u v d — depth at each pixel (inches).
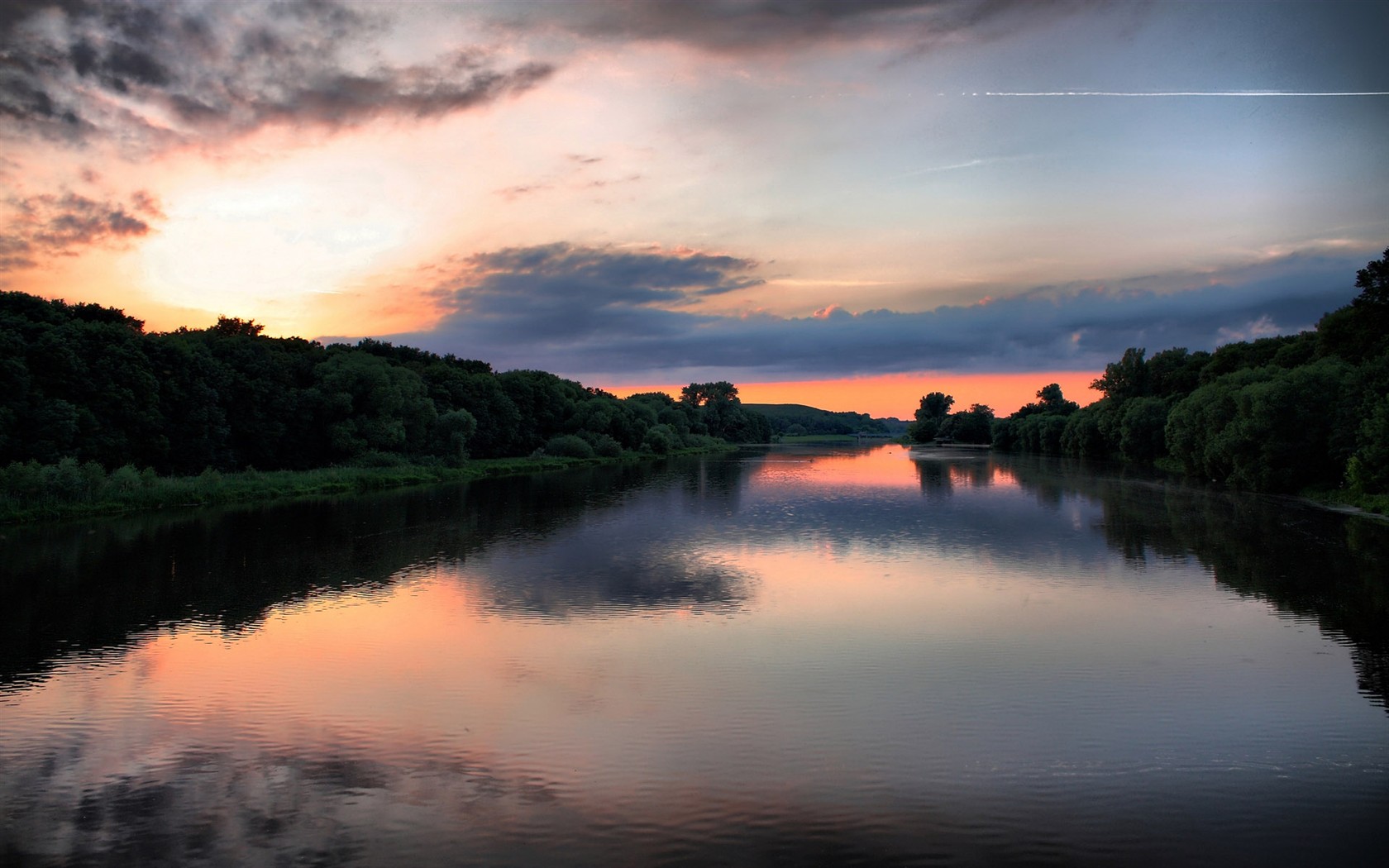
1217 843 496.1
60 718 700.7
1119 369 4694.9
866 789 565.3
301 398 3110.2
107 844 499.5
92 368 2279.8
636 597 1120.8
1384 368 2185.0
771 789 566.6
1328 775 583.5
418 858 482.0
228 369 2822.3
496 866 474.0
